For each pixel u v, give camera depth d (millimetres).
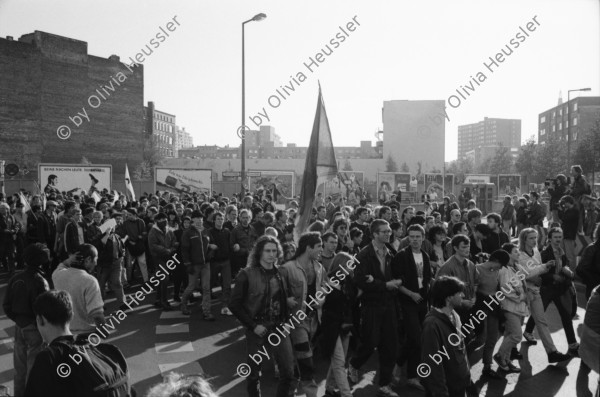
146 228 12383
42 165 26016
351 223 10016
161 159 70562
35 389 2939
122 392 3152
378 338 6035
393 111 72938
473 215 9273
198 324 9094
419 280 6438
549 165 56406
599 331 4688
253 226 10320
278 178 33281
